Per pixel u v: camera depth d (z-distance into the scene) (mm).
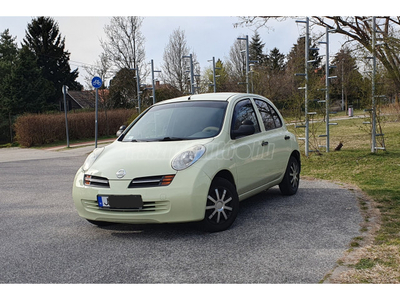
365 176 8102
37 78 43250
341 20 13648
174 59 38062
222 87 28141
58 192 7953
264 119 6184
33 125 23969
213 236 4555
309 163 10250
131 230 4938
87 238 4684
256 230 4734
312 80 11438
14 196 7711
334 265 3562
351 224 4840
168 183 4336
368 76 10852
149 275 3510
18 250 4324
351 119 29203
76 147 20781
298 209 5711
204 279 3381
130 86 36156
